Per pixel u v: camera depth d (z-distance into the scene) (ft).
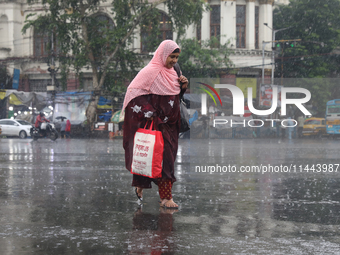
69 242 9.24
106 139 84.38
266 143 60.59
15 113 100.37
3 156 35.76
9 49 111.14
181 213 12.46
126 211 12.69
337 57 111.55
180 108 14.11
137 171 13.47
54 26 84.58
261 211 12.83
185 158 33.45
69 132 89.15
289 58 110.11
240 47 106.83
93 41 85.51
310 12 110.11
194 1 85.71
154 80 13.21
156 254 8.42
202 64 100.42
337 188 17.88
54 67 96.68
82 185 18.35
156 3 84.48
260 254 8.48
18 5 112.06
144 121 13.51
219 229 10.50
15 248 8.79
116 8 84.84
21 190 16.80
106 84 92.73
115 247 8.88
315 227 10.80
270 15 108.17
